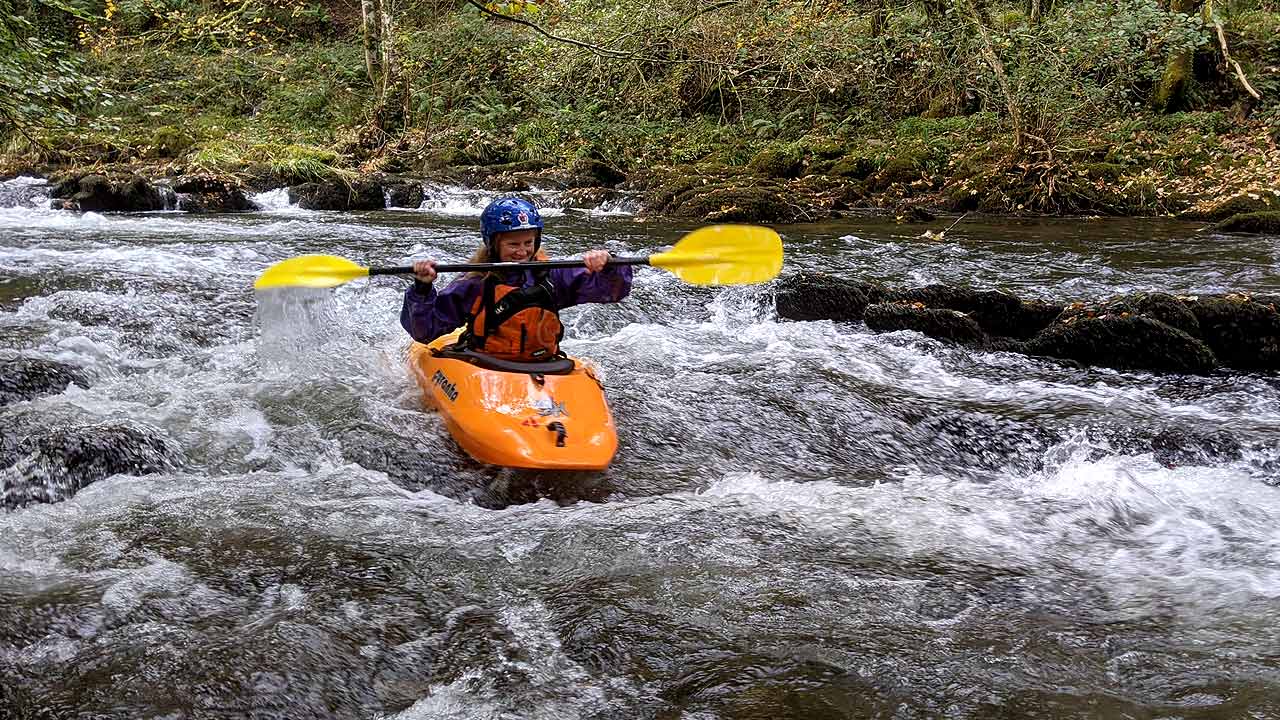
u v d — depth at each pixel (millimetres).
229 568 3326
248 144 18422
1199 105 16984
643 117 19797
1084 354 6246
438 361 4812
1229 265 9180
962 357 6301
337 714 2605
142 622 2969
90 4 21031
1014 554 3641
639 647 2922
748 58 19562
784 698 2676
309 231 11336
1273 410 5500
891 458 4824
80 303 6301
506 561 3443
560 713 2613
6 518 3641
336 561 3391
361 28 25156
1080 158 15117
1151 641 3012
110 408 4633
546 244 10547
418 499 3998
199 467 4199
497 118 20641
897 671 2820
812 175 15477
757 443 4832
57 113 7859
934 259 9609
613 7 18766
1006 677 2801
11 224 11211
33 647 2812
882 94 18984
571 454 4230
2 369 4867
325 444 4410
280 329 6137
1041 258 9680
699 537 3654
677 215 13555
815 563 3488
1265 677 2791
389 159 18609
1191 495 4293
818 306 6910
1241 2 19438
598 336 6590
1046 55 14289
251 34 21125
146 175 15734
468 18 22016
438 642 2941
